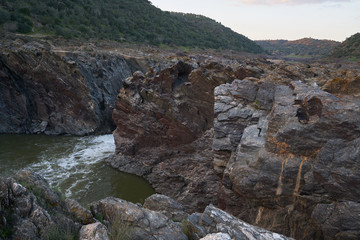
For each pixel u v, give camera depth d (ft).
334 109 29.55
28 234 15.61
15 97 90.63
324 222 28.71
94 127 93.76
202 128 61.62
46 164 67.21
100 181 60.18
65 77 90.48
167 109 64.44
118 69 112.88
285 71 56.65
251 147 36.70
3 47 89.71
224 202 41.22
